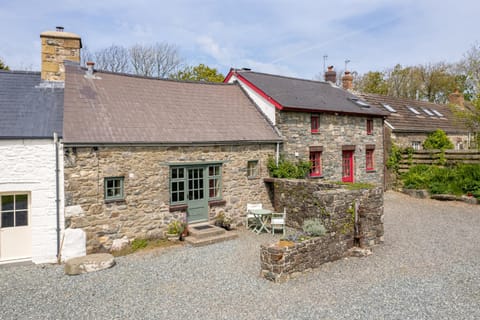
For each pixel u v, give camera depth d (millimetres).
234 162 11930
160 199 10180
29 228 8664
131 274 7621
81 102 10344
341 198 8633
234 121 12914
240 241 10148
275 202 12477
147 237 9938
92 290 6785
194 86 14258
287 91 15805
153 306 6070
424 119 22672
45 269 8086
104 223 9234
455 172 16297
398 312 5734
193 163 10828
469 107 24375
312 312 5773
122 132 9758
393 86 40281
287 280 7141
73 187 8805
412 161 18547
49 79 11016
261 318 5598
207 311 5863
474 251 8883
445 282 6953
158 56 32844
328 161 15758
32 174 8445
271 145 13078
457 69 37094
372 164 18266
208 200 11352
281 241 7535
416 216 12984
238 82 15875
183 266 8094
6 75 10578
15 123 8695
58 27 11586
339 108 16094
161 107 11859
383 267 7883
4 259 8461
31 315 5797
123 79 12523
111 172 9336
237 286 6887
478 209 13969
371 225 9320
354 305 6004
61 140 8625
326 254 8117
